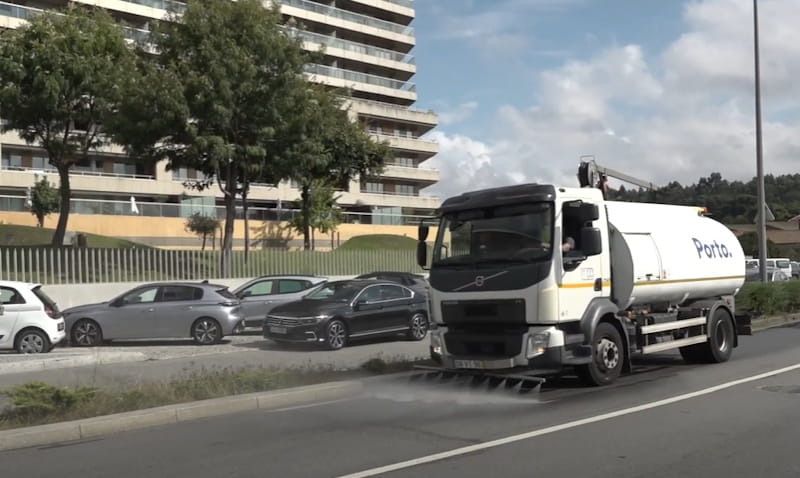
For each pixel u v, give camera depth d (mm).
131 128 23562
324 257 26234
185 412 9102
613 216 11461
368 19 78562
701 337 12812
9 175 46188
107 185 50438
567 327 10047
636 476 6246
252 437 8055
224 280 23188
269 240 48312
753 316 21359
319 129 26250
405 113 73875
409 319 17969
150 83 23203
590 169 13430
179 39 24062
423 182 74062
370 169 38094
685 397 9859
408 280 21797
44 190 40500
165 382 10758
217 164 23812
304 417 9117
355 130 37031
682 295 12617
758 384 10852
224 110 23125
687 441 7418
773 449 7078
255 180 27438
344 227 54625
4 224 36531
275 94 24328
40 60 24531
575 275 10094
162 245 43875
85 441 8070
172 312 17422
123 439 8125
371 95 77125
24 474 6766
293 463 6875
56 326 15781
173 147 25578
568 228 10219
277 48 24250
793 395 9906
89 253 20562
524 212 10109
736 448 7129
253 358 14492
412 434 8016
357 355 14852
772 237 75875
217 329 17625
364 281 17828
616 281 11234
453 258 10594
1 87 24797
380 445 7523
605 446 7266
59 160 26797
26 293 15547
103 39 25750
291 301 18359
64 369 13133
